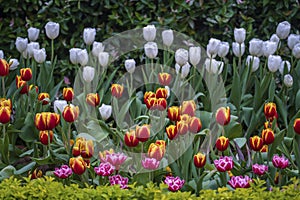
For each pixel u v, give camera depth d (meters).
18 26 4.34
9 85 3.76
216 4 4.30
